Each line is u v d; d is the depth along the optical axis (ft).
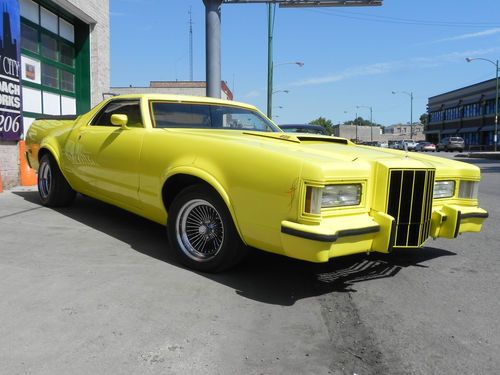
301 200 11.63
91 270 14.08
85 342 9.87
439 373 9.35
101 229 18.88
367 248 12.89
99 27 44.55
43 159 22.44
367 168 12.91
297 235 11.57
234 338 10.39
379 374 9.25
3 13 28.48
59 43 41.27
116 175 17.20
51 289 12.50
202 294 12.71
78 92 44.73
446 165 15.58
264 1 42.98
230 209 13.14
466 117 230.27
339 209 12.28
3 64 28.45
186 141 14.60
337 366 9.48
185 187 15.40
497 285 14.48
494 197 35.17
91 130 19.11
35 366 8.93
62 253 15.58
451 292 13.79
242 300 12.49
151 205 15.88
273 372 9.14
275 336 10.62
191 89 130.31
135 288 12.85
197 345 9.99
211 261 14.08
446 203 15.49
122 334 10.28
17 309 11.23
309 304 12.51
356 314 12.01
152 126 16.58
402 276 15.14
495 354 10.17
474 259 17.31
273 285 13.75
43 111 38.75
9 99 29.25
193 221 14.67
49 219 20.20
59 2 37.88
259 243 12.76
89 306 11.57
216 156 13.57
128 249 16.37
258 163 12.53
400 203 13.21
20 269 13.88
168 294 12.57
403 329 11.25
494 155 105.60
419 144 206.49
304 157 12.07
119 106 18.39
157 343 9.98
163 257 15.65
